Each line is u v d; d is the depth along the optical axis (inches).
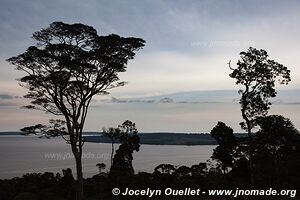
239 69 1529.3
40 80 1243.8
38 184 1717.5
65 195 1579.7
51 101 1285.7
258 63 1512.1
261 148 1957.4
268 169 1913.1
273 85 1526.8
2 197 1512.1
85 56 1213.1
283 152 1979.6
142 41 1273.4
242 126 1598.2
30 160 6560.0
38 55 1189.7
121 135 2393.0
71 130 1290.6
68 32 1188.5
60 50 1193.4
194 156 7352.4
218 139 2161.7
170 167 2076.8
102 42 1218.6
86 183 1704.0
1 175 4033.0
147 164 5319.9
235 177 1876.2
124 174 1856.5
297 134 2021.4
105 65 1262.3
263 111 1567.4
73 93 1286.9
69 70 1240.8
